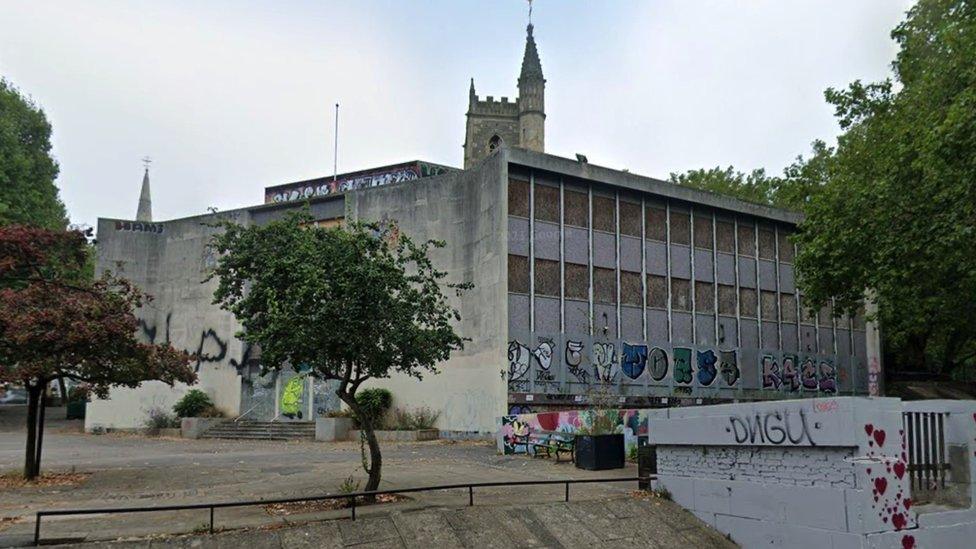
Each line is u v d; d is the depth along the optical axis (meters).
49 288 15.16
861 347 35.78
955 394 33.91
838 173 24.03
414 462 18.39
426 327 12.94
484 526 10.66
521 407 25.11
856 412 9.77
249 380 31.42
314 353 11.44
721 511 11.68
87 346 14.44
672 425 12.69
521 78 67.19
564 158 27.50
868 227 19.70
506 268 25.44
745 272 32.59
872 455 9.80
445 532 10.34
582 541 10.75
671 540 11.27
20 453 21.53
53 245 15.61
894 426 10.08
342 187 35.50
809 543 10.23
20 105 38.81
